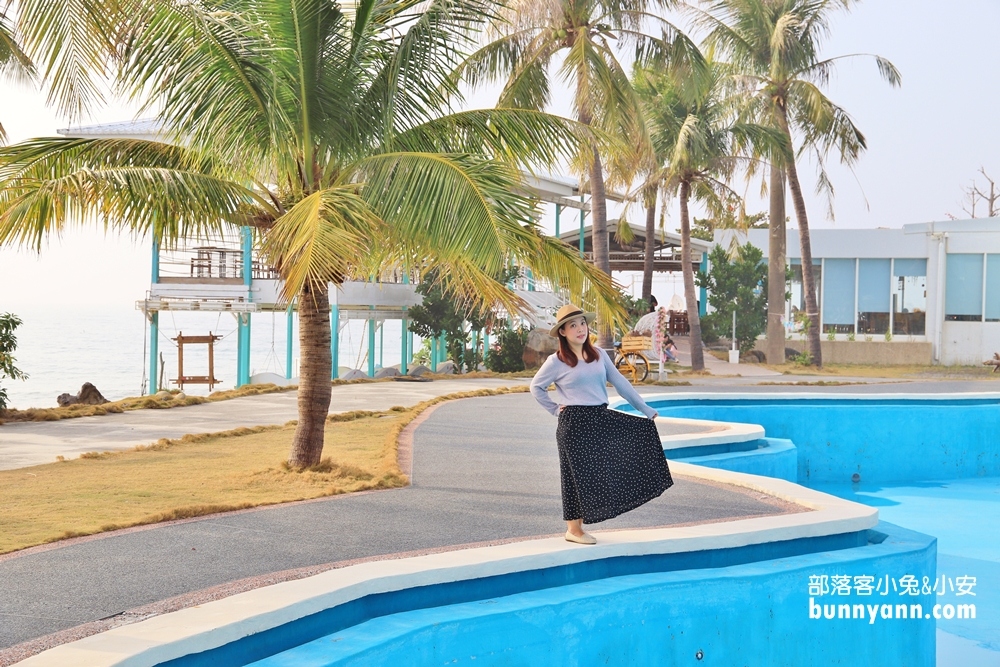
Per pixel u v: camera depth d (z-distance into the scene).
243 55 8.80
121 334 145.00
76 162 8.96
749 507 7.57
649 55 22.56
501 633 5.05
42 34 7.20
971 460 15.55
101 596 5.00
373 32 9.37
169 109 8.64
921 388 21.31
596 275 9.25
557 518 7.19
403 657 4.68
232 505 7.54
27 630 4.41
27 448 11.58
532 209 8.12
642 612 5.58
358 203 8.03
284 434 13.10
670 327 41.03
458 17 9.28
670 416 14.88
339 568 5.31
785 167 29.22
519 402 17.73
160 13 7.97
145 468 9.86
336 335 27.66
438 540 6.41
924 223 36.78
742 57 30.17
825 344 36.53
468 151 9.55
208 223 8.99
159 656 3.92
